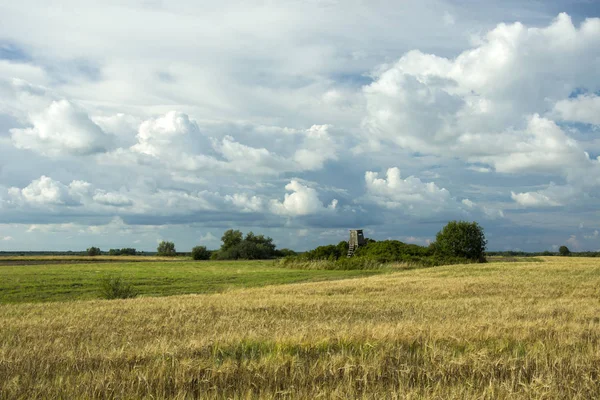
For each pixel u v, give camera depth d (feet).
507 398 25.54
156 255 537.65
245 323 50.49
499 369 30.66
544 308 61.52
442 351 33.68
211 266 261.85
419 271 164.25
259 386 28.12
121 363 32.37
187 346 36.47
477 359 31.58
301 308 65.57
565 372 30.22
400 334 38.78
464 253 265.75
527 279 118.52
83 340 41.70
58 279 150.61
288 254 462.60
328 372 29.66
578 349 35.83
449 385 28.43
